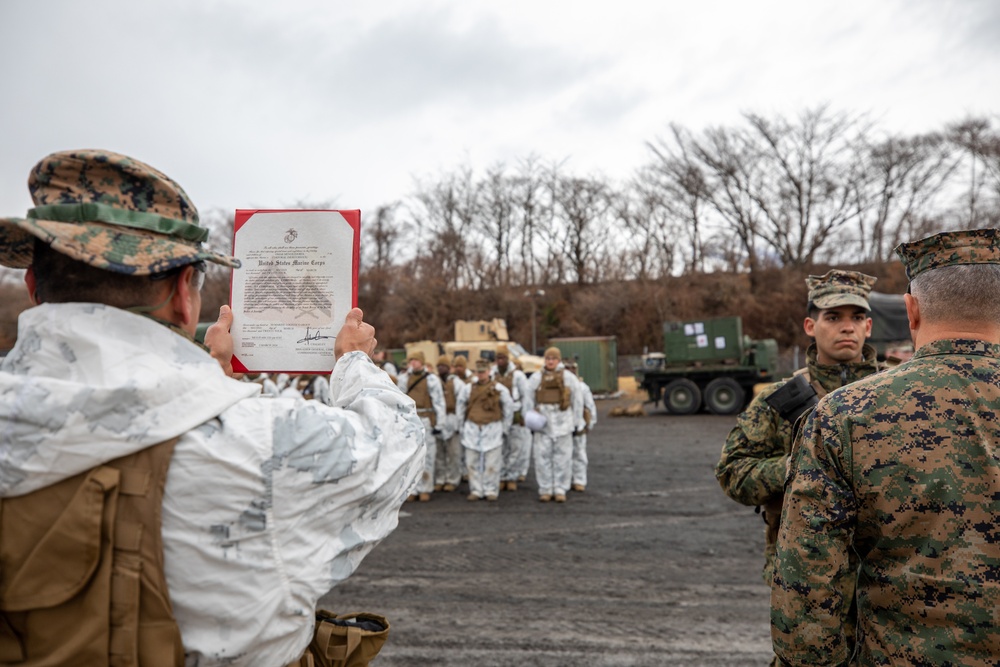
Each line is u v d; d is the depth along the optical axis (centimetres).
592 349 3000
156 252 123
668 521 785
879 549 166
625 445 1457
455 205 5856
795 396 252
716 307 4459
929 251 176
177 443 115
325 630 151
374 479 132
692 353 2105
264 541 118
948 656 152
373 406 142
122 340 120
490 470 947
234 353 173
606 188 5522
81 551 110
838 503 167
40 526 110
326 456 123
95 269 124
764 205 4772
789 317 4209
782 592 170
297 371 171
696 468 1147
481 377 956
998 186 4369
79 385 111
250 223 176
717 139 4856
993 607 150
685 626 470
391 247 5731
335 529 128
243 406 126
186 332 134
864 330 282
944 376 166
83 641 109
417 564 629
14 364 120
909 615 159
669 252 5053
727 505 863
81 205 122
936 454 160
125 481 112
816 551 166
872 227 4738
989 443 158
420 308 5006
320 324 172
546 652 431
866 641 167
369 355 172
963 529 156
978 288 168
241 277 175
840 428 170
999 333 171
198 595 114
